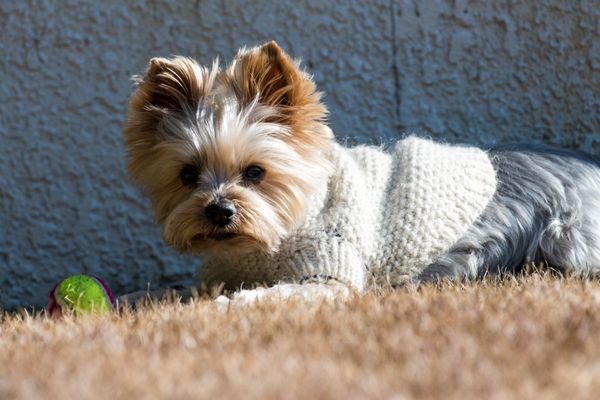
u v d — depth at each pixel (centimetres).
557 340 268
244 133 406
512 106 562
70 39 531
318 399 217
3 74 529
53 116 534
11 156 533
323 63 547
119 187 542
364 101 552
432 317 306
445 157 433
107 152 539
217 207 393
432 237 411
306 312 324
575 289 356
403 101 555
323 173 417
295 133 418
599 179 454
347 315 318
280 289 379
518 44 559
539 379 229
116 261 544
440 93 557
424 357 255
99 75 535
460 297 345
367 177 423
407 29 552
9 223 535
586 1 556
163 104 425
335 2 546
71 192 539
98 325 328
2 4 525
